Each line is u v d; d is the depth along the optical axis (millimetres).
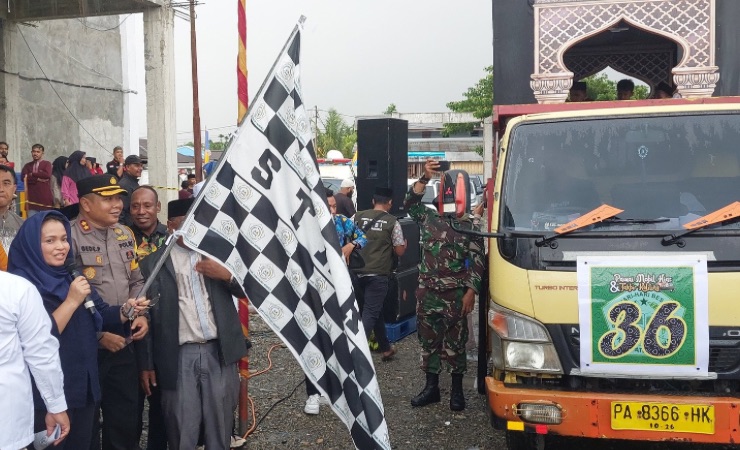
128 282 4184
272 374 7078
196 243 3889
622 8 6000
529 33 6195
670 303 3975
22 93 16031
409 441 5305
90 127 18250
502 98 6266
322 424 5676
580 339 4043
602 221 4262
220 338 4055
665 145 4594
